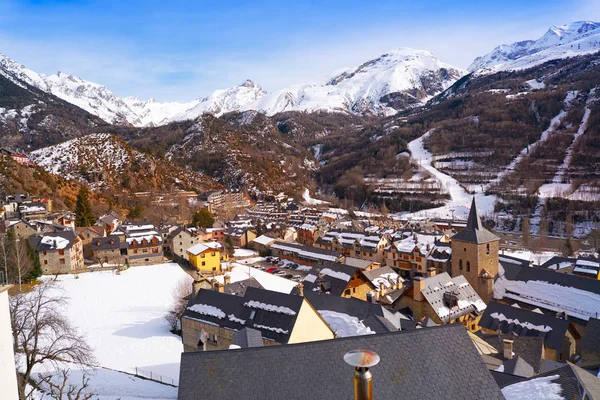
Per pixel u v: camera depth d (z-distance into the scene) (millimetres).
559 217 192500
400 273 117812
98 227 132750
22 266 87250
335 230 146250
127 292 93188
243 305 53812
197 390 19969
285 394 19828
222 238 162750
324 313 56531
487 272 78438
